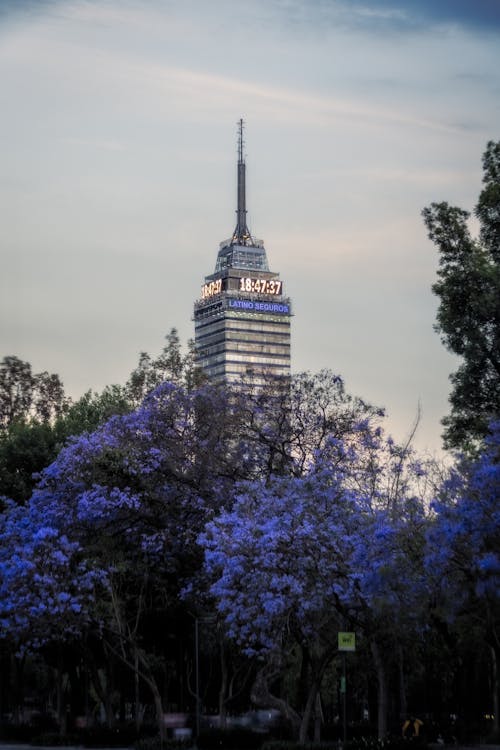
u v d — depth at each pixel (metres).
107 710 106.56
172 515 101.06
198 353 139.00
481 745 82.12
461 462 74.00
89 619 93.81
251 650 81.44
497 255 101.69
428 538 68.25
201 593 96.69
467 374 100.25
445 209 100.44
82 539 101.38
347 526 81.06
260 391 106.00
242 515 85.50
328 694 124.50
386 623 77.31
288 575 78.88
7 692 149.75
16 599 92.00
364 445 91.25
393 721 105.56
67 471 102.38
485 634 76.12
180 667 109.44
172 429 104.25
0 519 106.56
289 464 101.12
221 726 95.69
